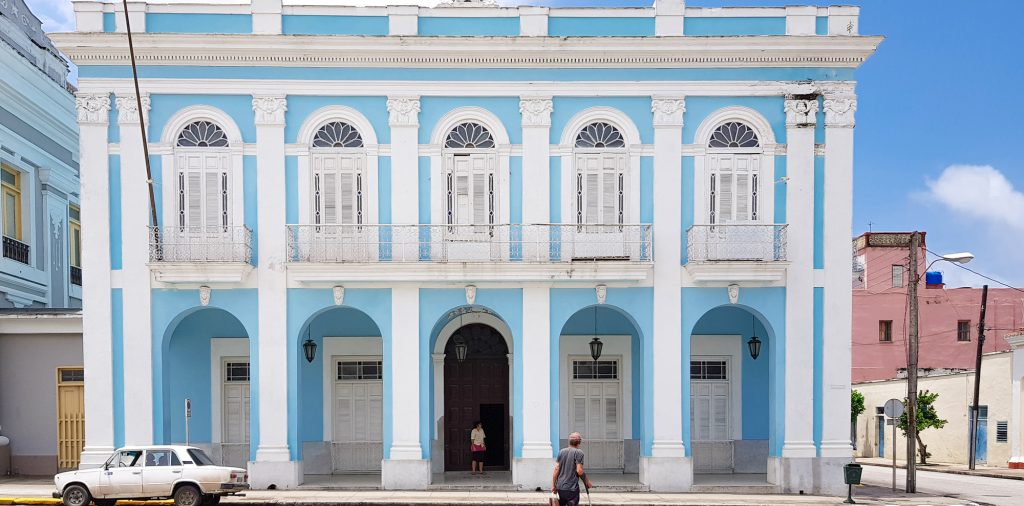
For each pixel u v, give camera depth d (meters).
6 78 21.22
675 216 18.12
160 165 17.91
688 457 17.73
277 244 17.89
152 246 17.59
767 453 19.77
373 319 17.98
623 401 19.84
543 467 17.64
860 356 38.56
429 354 18.02
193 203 17.98
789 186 18.14
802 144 18.17
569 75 18.22
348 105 18.11
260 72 18.02
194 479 14.91
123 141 17.81
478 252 17.91
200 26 17.98
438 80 18.14
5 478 19.34
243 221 17.92
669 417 17.88
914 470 18.81
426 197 18.16
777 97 18.30
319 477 19.08
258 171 17.94
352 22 18.12
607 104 18.25
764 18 18.31
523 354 17.95
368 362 19.98
